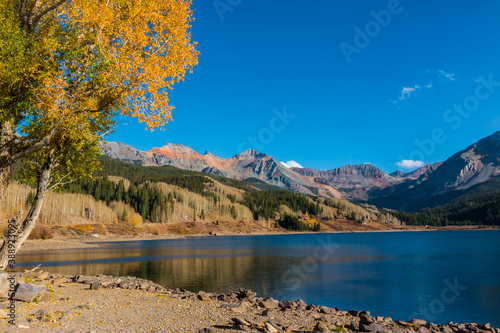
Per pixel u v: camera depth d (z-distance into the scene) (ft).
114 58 49.19
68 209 635.25
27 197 528.22
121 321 48.06
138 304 61.87
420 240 554.87
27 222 53.31
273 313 62.34
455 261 241.96
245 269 189.26
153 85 51.65
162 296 73.00
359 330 53.06
